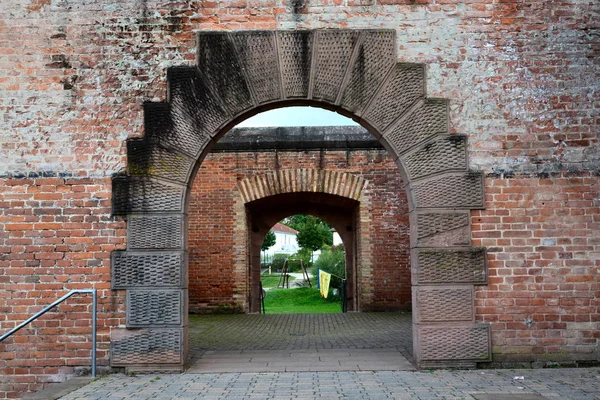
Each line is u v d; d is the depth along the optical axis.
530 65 6.44
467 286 6.23
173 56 6.46
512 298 6.21
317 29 6.45
